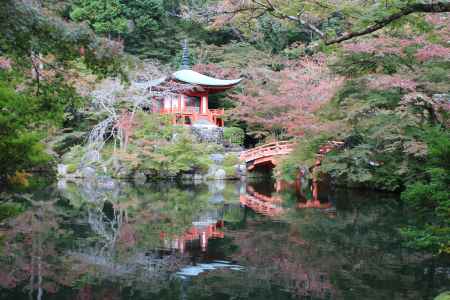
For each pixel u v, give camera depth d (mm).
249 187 24797
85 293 7348
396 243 10844
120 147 26156
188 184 25641
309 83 28328
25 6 5184
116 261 9203
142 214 15078
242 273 8492
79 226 12828
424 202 9312
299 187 24875
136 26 39906
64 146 30031
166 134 27000
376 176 19672
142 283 7898
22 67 7000
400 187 19953
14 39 5527
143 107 31891
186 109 33750
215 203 17984
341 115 18922
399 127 16469
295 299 7129
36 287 7566
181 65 36156
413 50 15609
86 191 21500
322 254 9836
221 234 11883
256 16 7246
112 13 37156
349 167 20156
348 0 7828
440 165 9039
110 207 16594
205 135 31719
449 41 15570
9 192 18156
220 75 36594
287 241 11086
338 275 8344
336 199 19141
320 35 6863
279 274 8422
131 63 6016
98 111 27297
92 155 26500
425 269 8688
